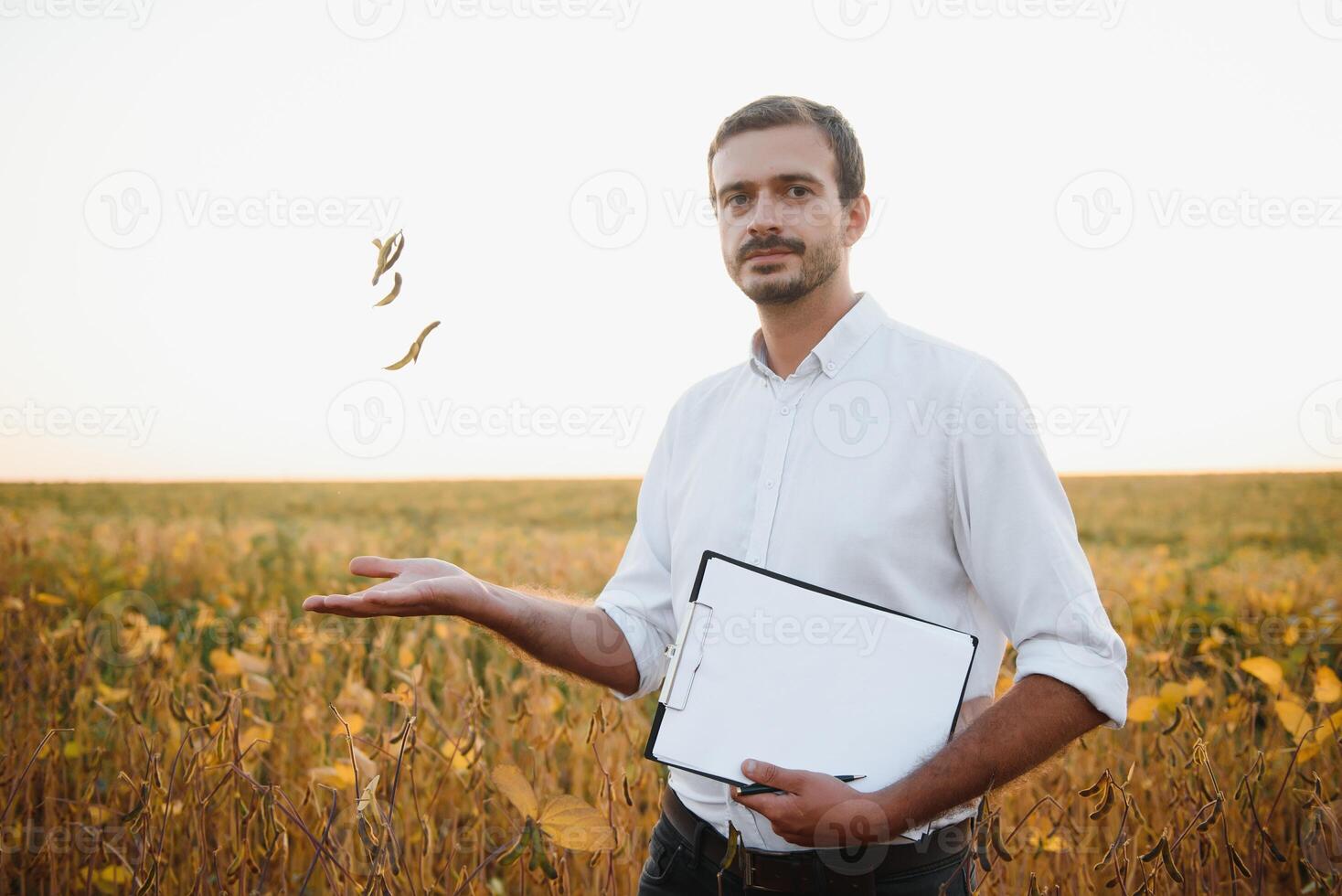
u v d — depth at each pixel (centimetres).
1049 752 137
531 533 857
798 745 141
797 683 143
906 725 140
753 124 163
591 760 261
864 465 158
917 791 132
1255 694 303
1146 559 691
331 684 333
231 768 179
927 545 155
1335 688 234
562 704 277
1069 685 136
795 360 169
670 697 144
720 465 175
